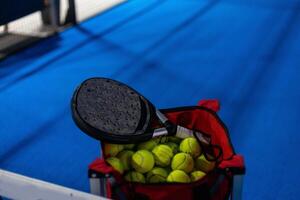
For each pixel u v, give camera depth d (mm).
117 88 1727
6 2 5309
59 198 1305
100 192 1549
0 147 3426
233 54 5203
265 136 3451
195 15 6828
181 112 1856
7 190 1392
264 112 3824
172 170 1693
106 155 1651
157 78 4594
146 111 1679
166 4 7551
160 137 1762
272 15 6688
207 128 1832
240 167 1484
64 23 6523
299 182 2910
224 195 1561
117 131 1538
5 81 4645
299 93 4180
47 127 3699
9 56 5348
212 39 5734
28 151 3359
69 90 4402
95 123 1522
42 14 6395
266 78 4527
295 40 5609
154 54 5281
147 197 1498
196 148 1725
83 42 5824
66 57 5305
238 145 3336
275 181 2924
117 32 6188
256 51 5281
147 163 1662
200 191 1483
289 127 3580
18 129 3680
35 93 4348
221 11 6980
